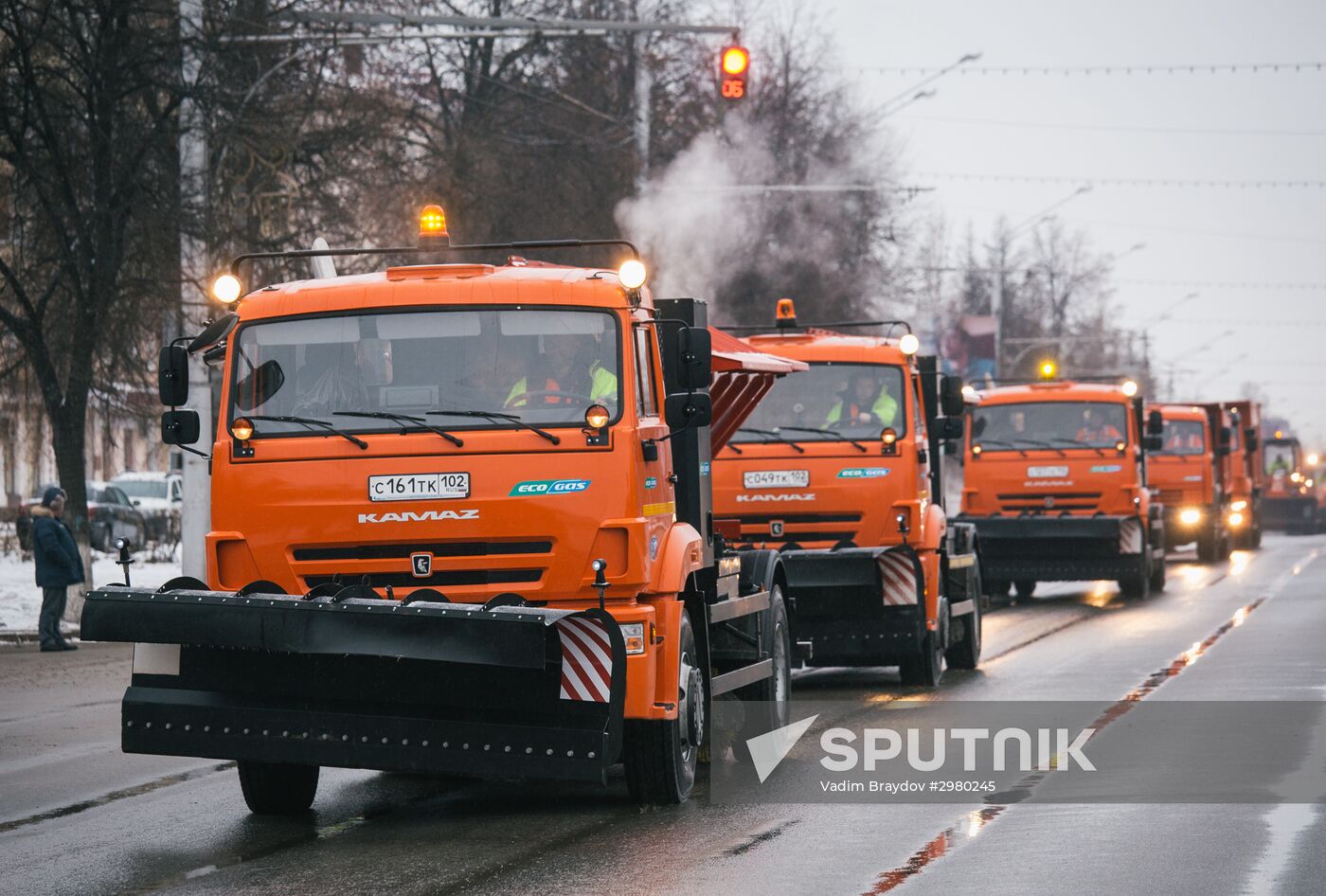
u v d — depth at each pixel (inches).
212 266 1556.3
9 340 1624.0
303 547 619.8
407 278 644.1
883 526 1058.7
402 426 618.2
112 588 587.2
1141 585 1737.2
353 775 757.3
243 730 586.6
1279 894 477.7
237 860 557.3
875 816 613.6
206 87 1545.3
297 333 636.7
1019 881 500.7
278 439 625.0
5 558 2186.3
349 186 1777.8
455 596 611.8
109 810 663.8
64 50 1497.3
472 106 2506.2
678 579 639.8
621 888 500.7
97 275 1499.8
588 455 611.2
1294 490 4111.7
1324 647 1198.9
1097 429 1696.6
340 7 1777.8
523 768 577.3
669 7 2755.9
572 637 587.2
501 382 623.5
